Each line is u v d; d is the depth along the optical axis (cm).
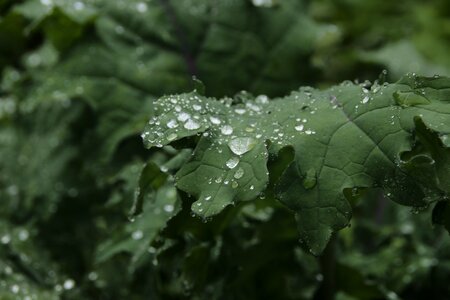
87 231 48
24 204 50
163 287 45
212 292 42
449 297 46
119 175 45
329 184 32
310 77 51
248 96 37
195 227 37
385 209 51
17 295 42
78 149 50
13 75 53
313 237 32
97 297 45
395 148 32
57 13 46
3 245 45
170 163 36
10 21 49
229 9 50
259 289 43
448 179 32
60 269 47
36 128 52
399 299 45
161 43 49
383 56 65
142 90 47
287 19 51
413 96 33
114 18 48
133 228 42
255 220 41
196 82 35
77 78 47
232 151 33
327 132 33
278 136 33
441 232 48
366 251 50
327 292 42
